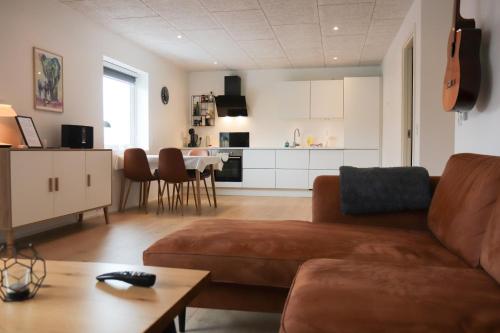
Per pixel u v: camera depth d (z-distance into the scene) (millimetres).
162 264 1668
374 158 6887
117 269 1310
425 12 3773
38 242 3457
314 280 1148
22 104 3697
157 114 6598
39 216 3305
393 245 1609
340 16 4656
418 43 3916
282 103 7363
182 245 1695
